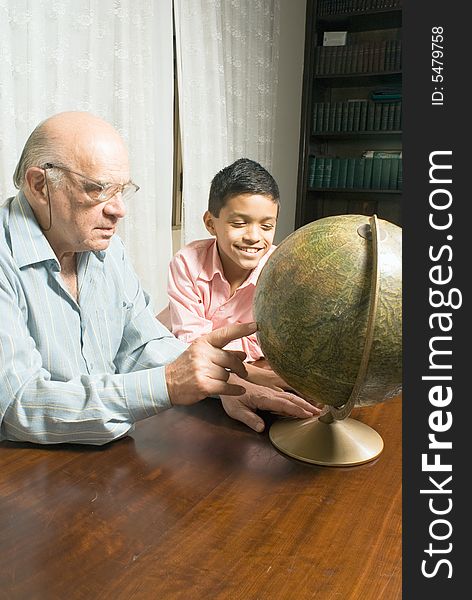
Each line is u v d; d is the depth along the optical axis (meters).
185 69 3.04
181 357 0.99
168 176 2.96
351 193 4.36
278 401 1.08
